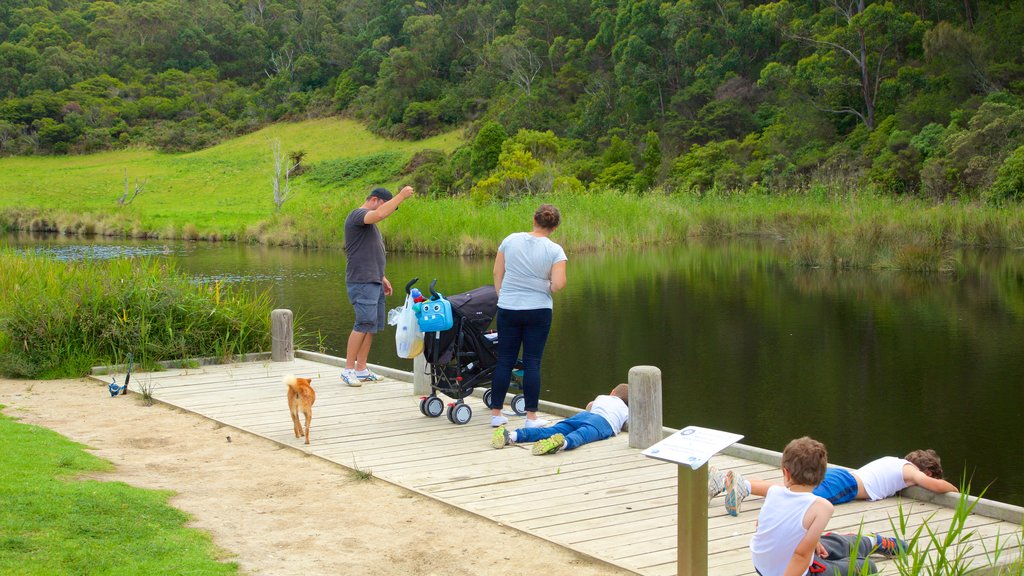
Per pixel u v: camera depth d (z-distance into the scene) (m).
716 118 56.41
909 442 8.24
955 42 44.28
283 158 80.06
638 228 32.78
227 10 122.38
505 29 94.12
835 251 23.47
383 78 92.12
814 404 9.64
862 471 5.28
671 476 5.64
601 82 69.12
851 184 38.12
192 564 4.02
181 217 54.44
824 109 51.50
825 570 3.87
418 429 6.88
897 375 10.91
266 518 4.87
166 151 91.12
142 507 4.77
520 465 5.90
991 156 33.31
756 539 3.79
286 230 38.97
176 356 9.84
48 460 5.60
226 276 24.17
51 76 100.56
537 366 6.61
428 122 84.44
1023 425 8.67
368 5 114.88
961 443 8.18
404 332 6.99
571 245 30.16
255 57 115.38
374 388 8.41
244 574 4.02
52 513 4.44
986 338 13.13
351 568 4.16
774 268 23.53
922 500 5.17
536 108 72.12
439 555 4.36
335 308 17.53
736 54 61.94
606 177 53.03
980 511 4.93
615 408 6.67
